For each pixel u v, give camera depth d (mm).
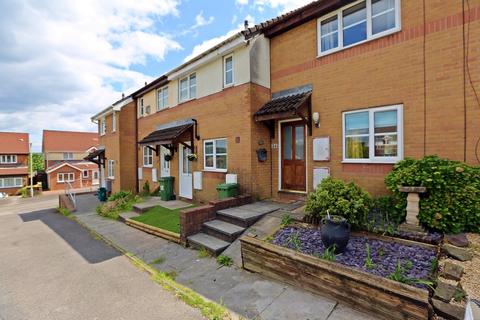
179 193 11289
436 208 4137
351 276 3146
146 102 14461
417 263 3480
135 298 3873
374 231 4465
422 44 5359
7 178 35875
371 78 6121
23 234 8641
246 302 3543
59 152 45219
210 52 8984
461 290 2791
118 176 15523
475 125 4766
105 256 5848
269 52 8562
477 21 4742
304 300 3441
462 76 4898
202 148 9891
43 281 4609
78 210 12953
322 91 7109
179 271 4789
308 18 7371
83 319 3383
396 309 2775
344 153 6637
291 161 8156
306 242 4523
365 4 6289
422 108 5371
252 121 7887
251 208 6996
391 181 4770
